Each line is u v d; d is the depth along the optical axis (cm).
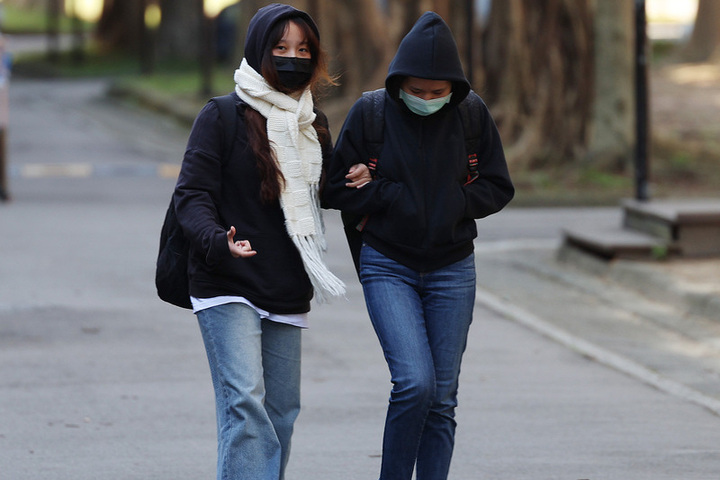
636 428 2402
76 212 5431
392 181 1678
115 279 3916
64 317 3347
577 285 4072
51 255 4319
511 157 7181
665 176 7238
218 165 1631
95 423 2370
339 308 3594
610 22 7356
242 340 1627
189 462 2133
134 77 13588
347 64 8519
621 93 7344
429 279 1703
